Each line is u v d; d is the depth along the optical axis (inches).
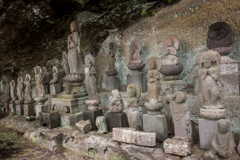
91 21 235.0
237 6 160.9
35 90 286.5
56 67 263.6
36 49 253.0
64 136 157.6
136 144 119.5
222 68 147.6
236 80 137.1
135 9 213.3
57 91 259.9
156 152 112.5
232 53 165.5
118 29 248.2
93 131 150.8
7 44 226.2
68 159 130.6
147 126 131.3
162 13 209.5
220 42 152.9
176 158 105.3
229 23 166.1
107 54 258.4
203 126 111.6
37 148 151.6
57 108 192.5
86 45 257.1
